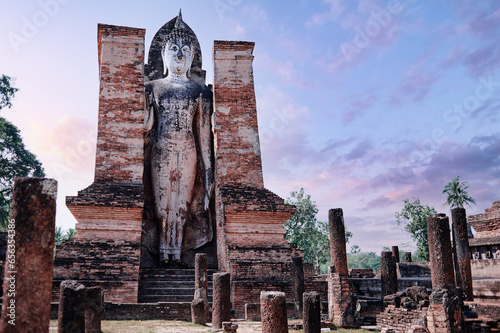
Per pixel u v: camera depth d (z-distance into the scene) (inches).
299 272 526.0
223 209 659.4
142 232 717.3
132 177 650.8
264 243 658.8
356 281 697.0
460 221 458.6
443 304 341.1
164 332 387.9
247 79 751.1
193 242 733.3
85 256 573.6
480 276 601.9
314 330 324.2
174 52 775.7
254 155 715.4
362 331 421.4
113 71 686.5
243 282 595.5
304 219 1501.0
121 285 558.9
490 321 371.2
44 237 209.5
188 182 725.3
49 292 208.2
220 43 757.9
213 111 757.9
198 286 490.9
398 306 418.0
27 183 211.6
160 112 740.0
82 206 595.8
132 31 709.9
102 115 663.8
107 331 383.6
